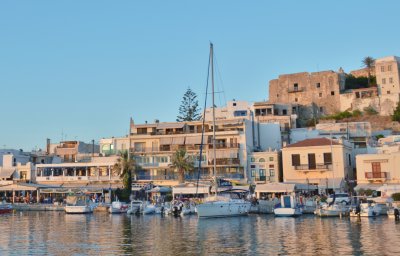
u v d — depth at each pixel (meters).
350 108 133.12
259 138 104.94
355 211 59.91
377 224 50.25
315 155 85.50
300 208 65.38
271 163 91.38
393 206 60.34
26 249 36.22
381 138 103.69
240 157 93.44
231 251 33.72
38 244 38.94
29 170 103.62
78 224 57.25
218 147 95.00
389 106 128.00
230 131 95.00
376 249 33.22
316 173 84.94
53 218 68.00
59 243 39.41
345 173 83.94
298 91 141.25
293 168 86.56
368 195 72.88
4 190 93.69
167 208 71.69
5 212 80.69
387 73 131.75
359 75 148.38
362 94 132.88
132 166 91.12
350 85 143.00
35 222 60.69
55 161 115.62
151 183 91.69
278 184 71.69
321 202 67.94
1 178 103.56
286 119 117.44
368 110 129.75
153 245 37.56
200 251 34.03
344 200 67.56
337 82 136.62
